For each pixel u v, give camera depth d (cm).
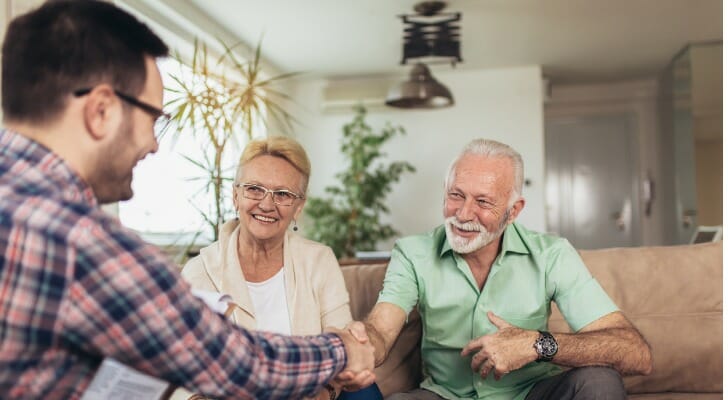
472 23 482
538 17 471
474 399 176
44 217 78
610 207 722
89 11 87
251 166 174
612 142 722
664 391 198
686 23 493
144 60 92
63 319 78
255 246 176
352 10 448
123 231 85
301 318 174
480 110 623
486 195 168
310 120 657
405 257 186
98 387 88
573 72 651
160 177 423
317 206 580
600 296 169
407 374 196
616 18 477
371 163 631
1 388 78
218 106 319
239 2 428
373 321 173
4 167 82
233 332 92
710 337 197
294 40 517
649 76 678
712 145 569
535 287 176
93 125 87
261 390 93
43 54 84
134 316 81
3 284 76
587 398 144
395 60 582
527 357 150
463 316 180
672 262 206
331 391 146
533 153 612
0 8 213
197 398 121
